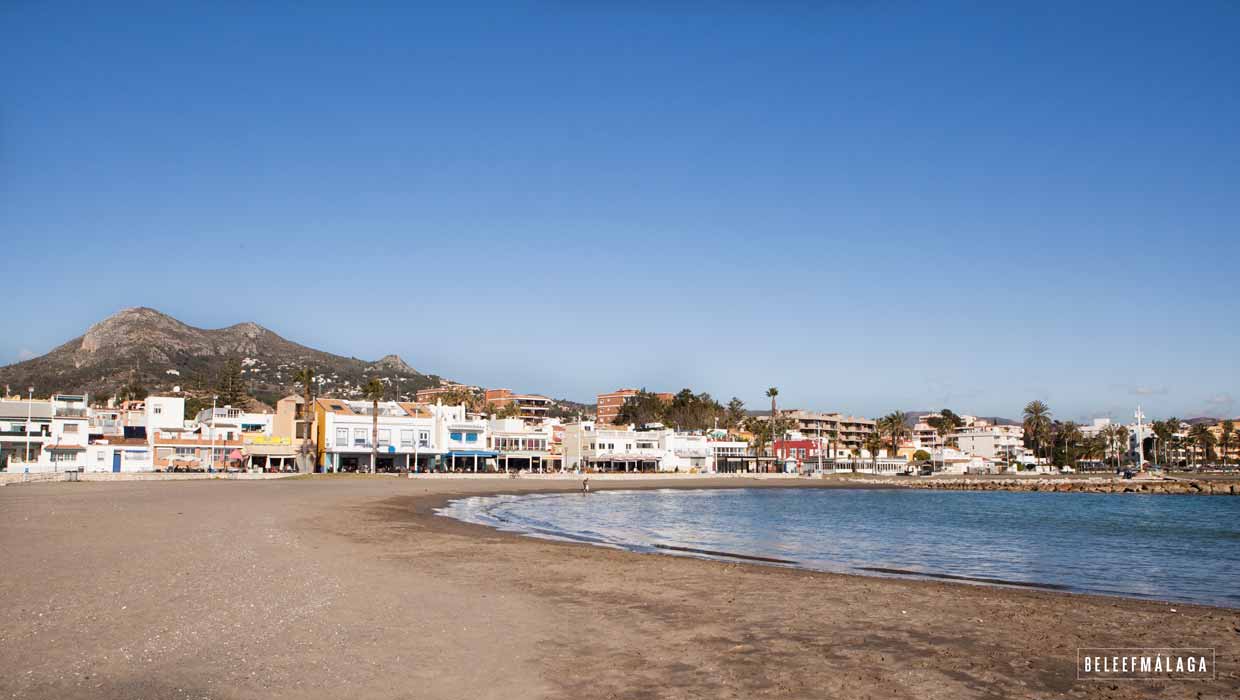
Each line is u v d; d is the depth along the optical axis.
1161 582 30.16
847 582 24.19
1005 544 45.38
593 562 27.78
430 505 62.53
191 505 49.53
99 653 13.34
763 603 20.05
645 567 26.72
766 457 174.38
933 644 15.86
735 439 188.50
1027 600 21.50
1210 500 115.06
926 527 57.47
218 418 122.56
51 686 11.56
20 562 23.55
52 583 19.91
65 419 101.81
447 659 13.74
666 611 18.73
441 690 12.00
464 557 28.48
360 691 11.78
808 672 13.59
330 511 49.72
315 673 12.59
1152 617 19.16
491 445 133.88
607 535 43.66
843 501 97.31
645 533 45.88
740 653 14.80
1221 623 18.50
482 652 14.30
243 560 24.91
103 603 17.45
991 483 152.62
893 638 16.31
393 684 12.18
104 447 102.81
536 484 107.00
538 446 139.38
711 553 35.69
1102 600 22.06
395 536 35.81
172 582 20.38
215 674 12.34
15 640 14.11
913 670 13.86
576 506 71.31
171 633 14.80
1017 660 14.75
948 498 113.56
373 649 14.18
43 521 36.56
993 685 13.13
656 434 157.38
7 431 99.88
